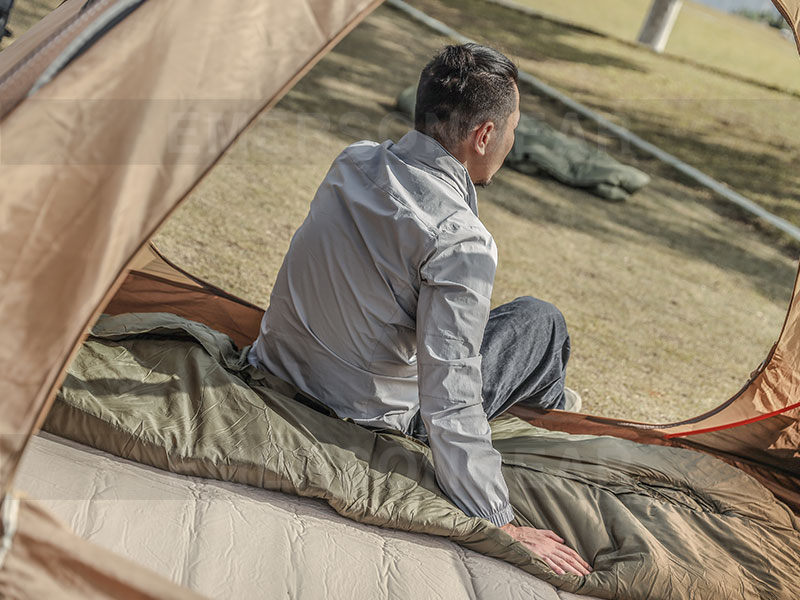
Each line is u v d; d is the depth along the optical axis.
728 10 11.57
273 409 1.35
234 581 1.06
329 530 1.23
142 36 0.87
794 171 5.66
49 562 0.77
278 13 0.91
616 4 10.45
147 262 1.86
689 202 4.73
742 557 1.53
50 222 0.82
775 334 3.34
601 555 1.43
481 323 1.30
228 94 0.88
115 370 1.33
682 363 2.89
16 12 4.19
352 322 1.37
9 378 0.79
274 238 3.03
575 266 3.51
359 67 5.35
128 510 1.11
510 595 1.23
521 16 8.22
